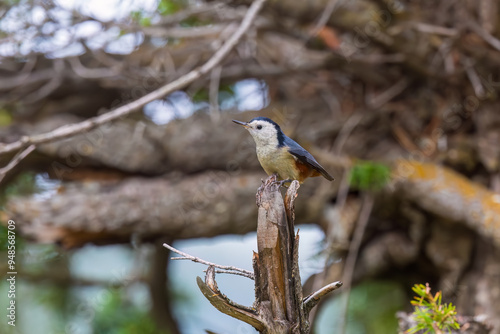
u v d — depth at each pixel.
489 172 11.26
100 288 12.88
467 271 11.11
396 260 11.39
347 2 9.89
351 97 12.11
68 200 10.73
